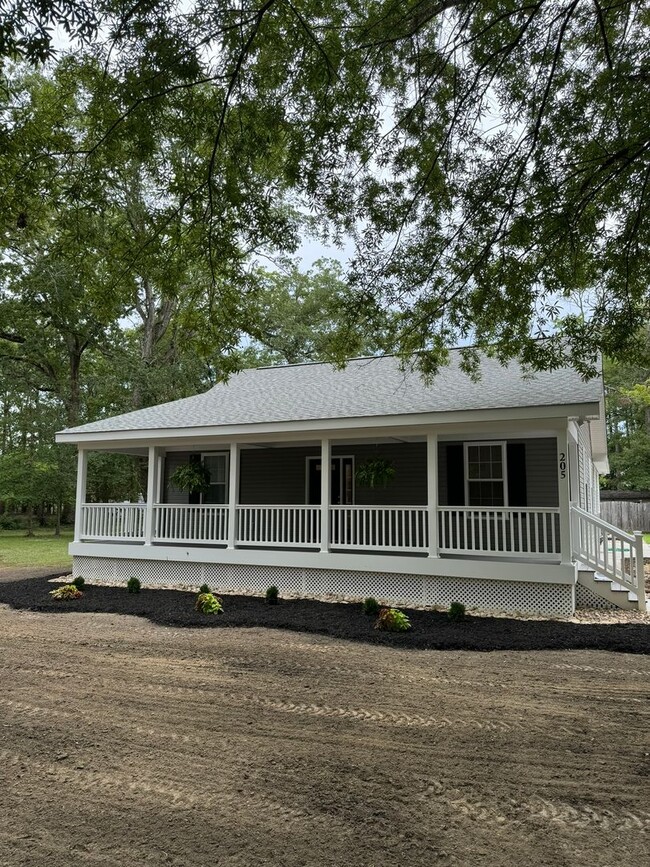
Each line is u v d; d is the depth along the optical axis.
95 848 3.28
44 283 23.61
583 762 4.31
